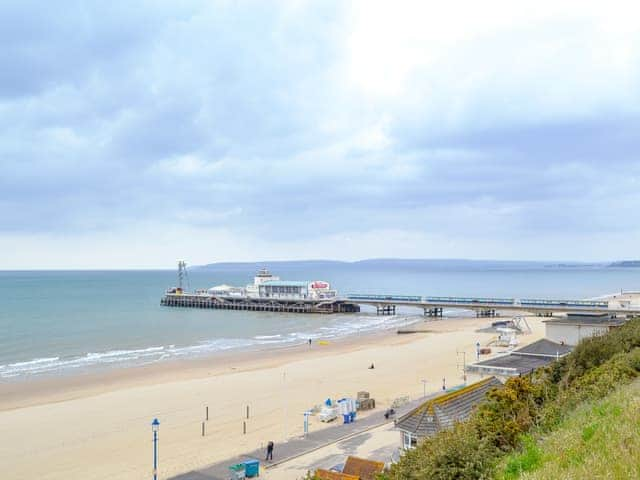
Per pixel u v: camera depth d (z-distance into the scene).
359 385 53.09
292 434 37.38
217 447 35.22
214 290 155.62
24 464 32.97
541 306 104.75
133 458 33.56
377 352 73.62
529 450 14.33
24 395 50.94
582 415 17.03
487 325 101.56
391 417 40.59
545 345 50.22
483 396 31.73
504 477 13.34
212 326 108.06
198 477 29.97
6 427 40.44
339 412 41.97
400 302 125.00
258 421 41.19
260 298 142.12
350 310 135.75
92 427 40.34
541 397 22.59
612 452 11.30
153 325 107.88
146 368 64.38
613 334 34.34
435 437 19.11
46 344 83.31
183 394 50.38
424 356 69.25
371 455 31.70
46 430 39.66
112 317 120.56
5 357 72.44
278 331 101.88
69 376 59.78
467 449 16.03
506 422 18.55
